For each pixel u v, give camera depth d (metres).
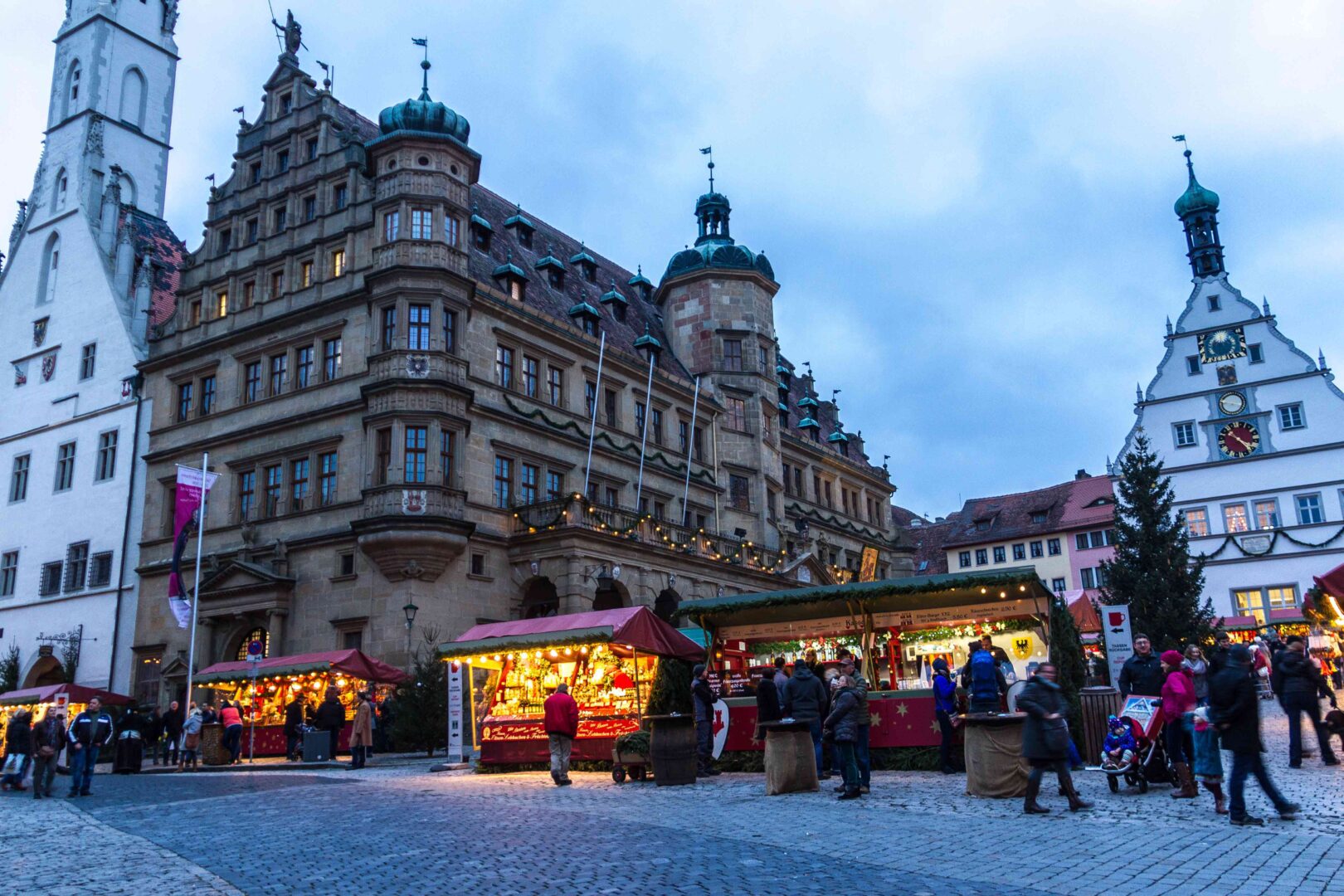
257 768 28.62
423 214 38.59
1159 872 9.05
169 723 32.28
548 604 39.88
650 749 19.03
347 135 40.88
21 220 55.78
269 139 43.38
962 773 18.91
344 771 26.09
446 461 36.84
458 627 35.97
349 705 33.34
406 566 34.84
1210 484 57.06
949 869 9.41
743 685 24.16
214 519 40.84
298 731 31.17
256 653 32.16
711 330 54.12
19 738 23.61
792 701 17.08
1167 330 59.91
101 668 43.31
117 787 23.23
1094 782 16.17
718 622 24.61
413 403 36.19
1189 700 14.05
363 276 38.44
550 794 17.34
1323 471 54.56
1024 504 73.75
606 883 9.19
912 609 22.97
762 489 53.56
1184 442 58.16
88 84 56.09
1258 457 56.16
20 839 13.55
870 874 9.30
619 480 44.94
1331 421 54.88
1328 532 53.75
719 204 58.44
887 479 71.88
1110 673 21.70
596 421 44.50
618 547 39.31
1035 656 23.05
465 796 17.28
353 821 14.18
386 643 34.62
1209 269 59.56
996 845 10.71
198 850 11.95
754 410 54.16
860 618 23.47
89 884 9.90
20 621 47.50
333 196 41.00
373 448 36.34
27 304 52.81
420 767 25.94
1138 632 40.59
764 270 56.28
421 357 36.69
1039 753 13.02
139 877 10.21
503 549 38.34
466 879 9.54
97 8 57.44
